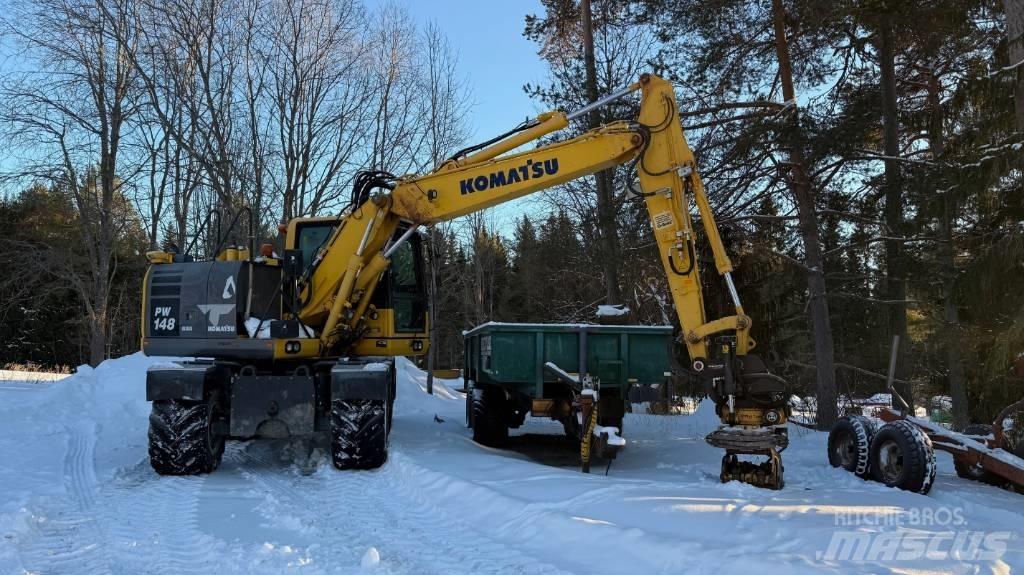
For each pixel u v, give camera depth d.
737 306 7.36
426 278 10.51
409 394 17.00
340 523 5.64
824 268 18.48
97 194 27.36
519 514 5.51
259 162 21.22
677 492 5.92
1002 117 10.56
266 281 8.52
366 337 9.48
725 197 15.25
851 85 15.33
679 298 7.65
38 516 5.75
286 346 8.30
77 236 32.41
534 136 8.56
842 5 13.34
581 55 19.44
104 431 10.98
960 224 14.11
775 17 14.50
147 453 9.16
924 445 6.76
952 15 13.16
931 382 22.41
